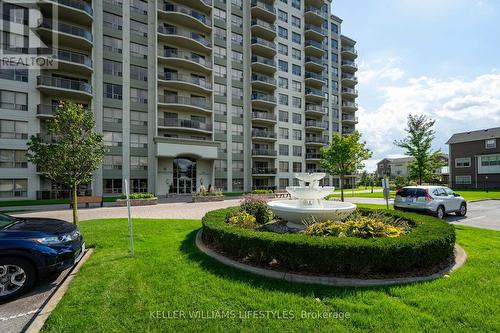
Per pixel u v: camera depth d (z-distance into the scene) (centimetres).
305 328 300
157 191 2847
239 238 527
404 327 298
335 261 442
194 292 391
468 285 407
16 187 2259
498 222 1120
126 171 2688
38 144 812
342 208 771
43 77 2333
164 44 3020
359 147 2152
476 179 4109
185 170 3055
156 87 2831
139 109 2792
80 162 841
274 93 3966
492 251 602
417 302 352
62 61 2361
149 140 2833
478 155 4075
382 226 569
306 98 4409
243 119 3634
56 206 1759
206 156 3027
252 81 3700
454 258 538
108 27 2666
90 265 516
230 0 3581
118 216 1255
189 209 1566
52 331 301
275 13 3959
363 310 333
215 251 589
